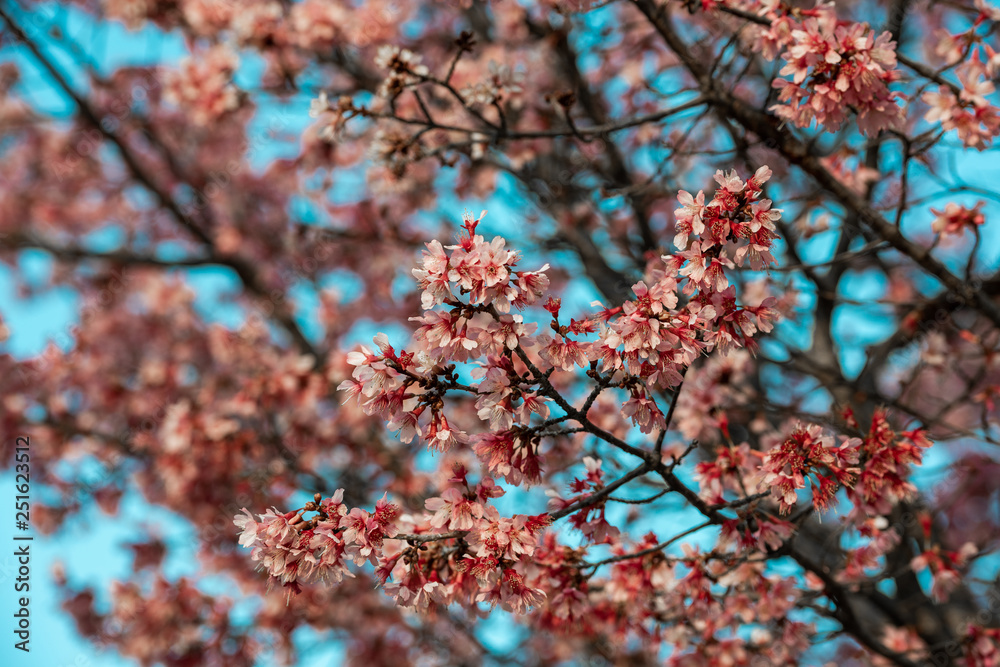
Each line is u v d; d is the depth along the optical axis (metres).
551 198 6.05
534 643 7.25
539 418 2.74
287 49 5.61
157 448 7.05
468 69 5.79
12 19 6.96
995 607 4.91
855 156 4.75
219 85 5.40
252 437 6.55
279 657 6.72
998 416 7.10
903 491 3.01
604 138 5.62
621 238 6.68
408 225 7.99
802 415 4.59
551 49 5.86
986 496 7.71
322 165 6.54
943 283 4.05
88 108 7.71
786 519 3.25
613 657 6.00
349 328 8.32
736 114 3.98
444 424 2.47
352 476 6.99
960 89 3.33
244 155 8.39
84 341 7.90
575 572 3.16
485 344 2.39
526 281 2.37
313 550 2.48
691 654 4.09
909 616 5.20
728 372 4.36
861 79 3.02
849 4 6.11
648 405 2.52
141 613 6.75
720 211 2.45
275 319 7.61
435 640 7.41
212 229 9.17
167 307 8.83
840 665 6.58
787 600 3.54
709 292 2.50
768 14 3.48
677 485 2.91
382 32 5.56
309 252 7.77
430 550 2.70
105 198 9.84
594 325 2.47
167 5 6.13
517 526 2.58
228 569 7.07
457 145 4.19
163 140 9.00
